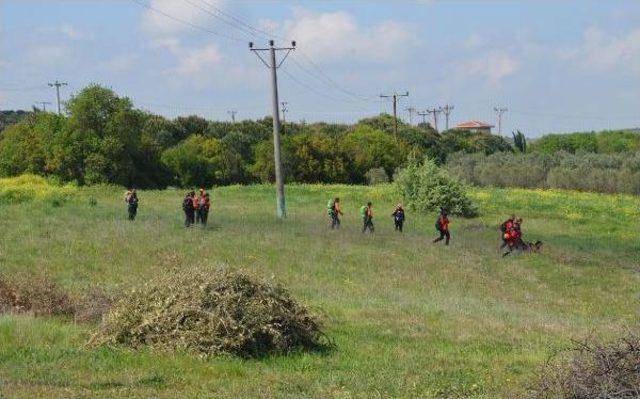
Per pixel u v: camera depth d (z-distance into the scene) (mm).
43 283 16531
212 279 13148
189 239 30438
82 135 70125
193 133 100000
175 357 12023
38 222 34406
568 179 76562
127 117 71500
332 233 35406
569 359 9422
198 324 12539
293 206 51719
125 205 47438
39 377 10297
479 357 13312
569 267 30469
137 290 13414
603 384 7992
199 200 35000
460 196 51656
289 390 10438
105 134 71062
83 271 22500
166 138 95438
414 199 52781
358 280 24609
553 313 21141
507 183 80438
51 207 44062
